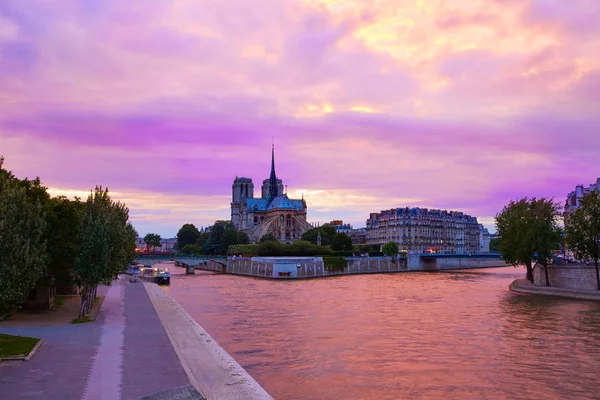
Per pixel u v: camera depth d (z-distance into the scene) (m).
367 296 116.50
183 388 34.12
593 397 42.78
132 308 77.56
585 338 65.06
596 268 109.56
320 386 45.47
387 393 43.66
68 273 75.06
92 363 39.97
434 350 58.66
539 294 117.31
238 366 45.91
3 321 61.72
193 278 196.75
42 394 31.69
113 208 79.56
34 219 46.38
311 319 81.00
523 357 55.34
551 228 124.56
